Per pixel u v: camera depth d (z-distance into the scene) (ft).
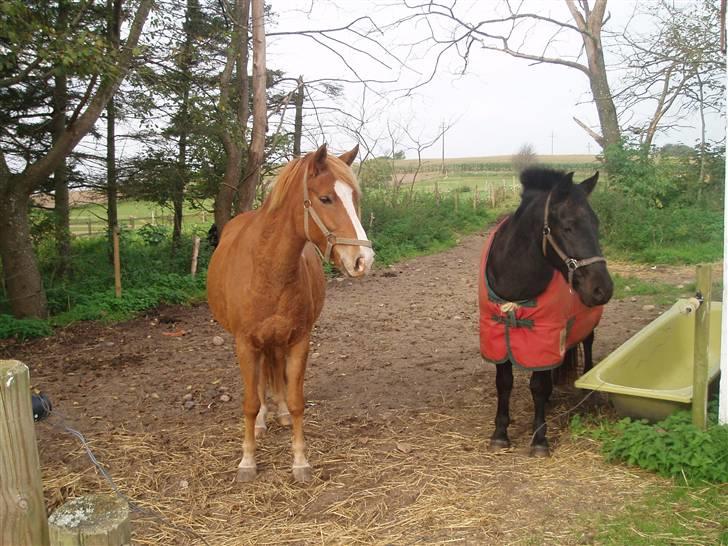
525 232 12.28
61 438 15.01
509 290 12.62
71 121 28.45
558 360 12.64
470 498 11.28
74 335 26.73
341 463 13.06
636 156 50.44
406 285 37.32
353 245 10.34
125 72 27.63
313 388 18.54
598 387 13.00
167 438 14.88
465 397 17.13
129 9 31.86
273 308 11.50
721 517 10.10
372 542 10.02
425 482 12.00
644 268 37.76
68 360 22.81
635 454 11.96
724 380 12.26
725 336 12.19
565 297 12.66
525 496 11.25
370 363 21.07
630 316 25.67
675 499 10.76
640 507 10.57
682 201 51.21
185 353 23.50
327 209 10.50
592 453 12.87
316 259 14.10
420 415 15.85
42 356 23.57
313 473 12.59
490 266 13.19
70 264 37.22
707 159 54.24
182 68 36.11
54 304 31.12
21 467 5.71
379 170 67.10
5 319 26.89
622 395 13.30
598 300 11.28
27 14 23.13
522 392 17.35
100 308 30.22
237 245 12.32
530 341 12.57
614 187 50.08
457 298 32.65
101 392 18.88
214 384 19.42
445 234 59.36
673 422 12.47
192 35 34.94
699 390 12.14
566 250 11.51
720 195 51.78
